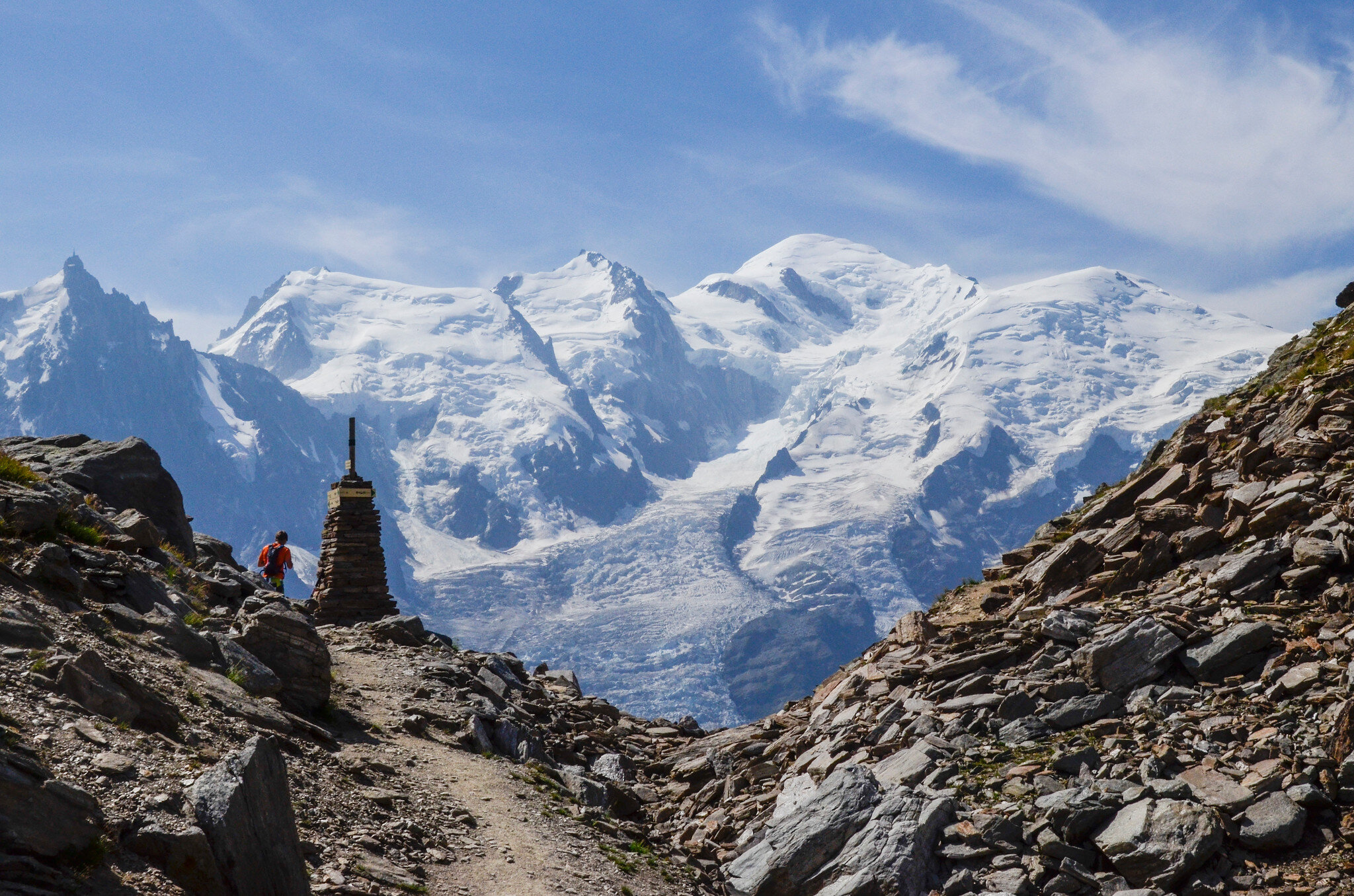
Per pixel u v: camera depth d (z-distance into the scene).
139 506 25.69
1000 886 15.78
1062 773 18.06
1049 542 29.97
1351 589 19.53
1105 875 15.57
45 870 8.62
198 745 12.61
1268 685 18.59
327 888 11.20
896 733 21.28
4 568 14.69
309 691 17.73
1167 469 28.53
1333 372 27.06
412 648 26.89
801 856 17.56
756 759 24.14
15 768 9.34
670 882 15.64
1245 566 21.67
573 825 16.56
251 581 26.39
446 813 15.11
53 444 26.58
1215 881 14.98
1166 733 18.11
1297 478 23.64
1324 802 15.62
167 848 9.56
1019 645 22.98
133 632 15.48
